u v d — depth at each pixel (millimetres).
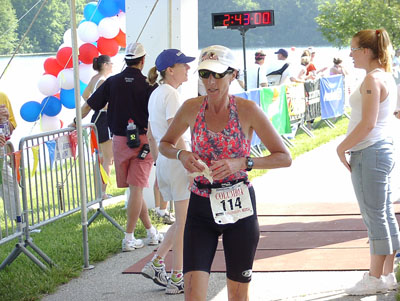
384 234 4945
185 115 3945
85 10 9758
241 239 3781
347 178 10164
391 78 4848
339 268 5730
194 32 8172
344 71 17469
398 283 5168
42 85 9148
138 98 6457
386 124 4875
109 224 7691
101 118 9055
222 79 3688
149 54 8164
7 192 5973
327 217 7680
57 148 6598
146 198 8398
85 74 9375
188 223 3863
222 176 3664
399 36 22609
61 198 6719
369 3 22781
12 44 28906
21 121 18219
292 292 5215
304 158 12203
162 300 5195
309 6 54938
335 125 16516
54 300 5289
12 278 5746
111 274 5910
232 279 3822
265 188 9664
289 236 6879
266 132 3781
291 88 13945
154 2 8055
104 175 7410
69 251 6539
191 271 3727
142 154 6465
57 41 30656
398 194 8742
